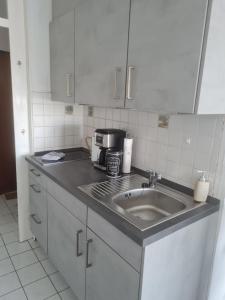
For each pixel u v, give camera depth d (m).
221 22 0.90
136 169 1.75
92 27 1.42
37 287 1.72
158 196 1.45
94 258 1.27
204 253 1.29
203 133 1.30
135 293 1.02
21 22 1.85
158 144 1.56
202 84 0.92
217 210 1.26
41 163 1.88
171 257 1.09
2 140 3.08
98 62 1.41
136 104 1.18
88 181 1.54
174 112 1.01
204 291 1.41
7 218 2.63
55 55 1.88
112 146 1.70
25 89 1.98
